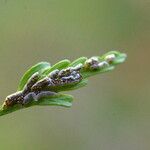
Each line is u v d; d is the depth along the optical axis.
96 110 0.38
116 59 0.16
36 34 0.28
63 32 0.29
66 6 0.29
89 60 0.16
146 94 0.40
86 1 0.32
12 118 0.32
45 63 0.15
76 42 0.32
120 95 0.39
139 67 0.40
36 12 0.26
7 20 0.26
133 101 0.40
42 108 0.34
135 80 0.40
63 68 0.15
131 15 0.37
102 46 0.35
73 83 0.15
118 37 0.37
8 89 0.28
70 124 0.36
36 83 0.15
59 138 0.36
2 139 0.32
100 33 0.35
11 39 0.28
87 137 0.37
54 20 0.28
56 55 0.30
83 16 0.32
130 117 0.39
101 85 0.39
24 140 0.33
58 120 0.36
